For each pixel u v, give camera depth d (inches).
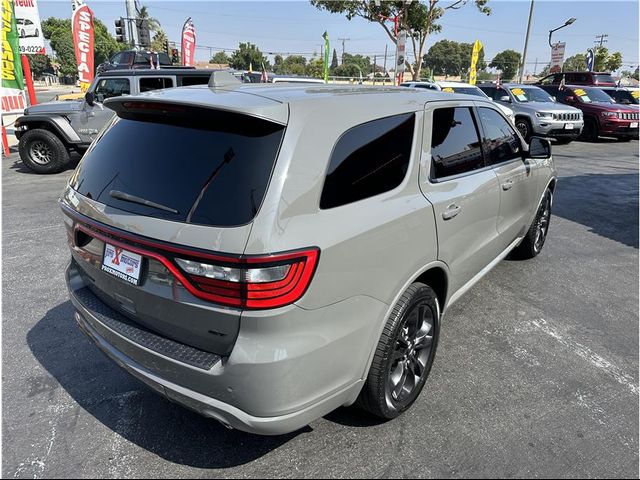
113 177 89.3
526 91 576.7
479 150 132.0
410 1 923.4
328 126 81.6
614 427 102.7
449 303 122.3
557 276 187.0
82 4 539.2
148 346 82.0
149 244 77.3
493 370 122.9
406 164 98.7
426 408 107.7
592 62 1118.4
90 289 102.0
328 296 77.4
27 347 130.5
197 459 92.7
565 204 307.1
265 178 73.3
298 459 92.7
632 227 257.6
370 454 94.0
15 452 93.6
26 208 270.7
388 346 92.0
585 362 127.6
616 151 553.0
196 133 82.8
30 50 467.2
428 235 100.4
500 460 93.0
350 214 81.9
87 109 358.3
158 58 666.2
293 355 73.8
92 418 103.7
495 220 141.6
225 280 70.9
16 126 365.1
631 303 164.2
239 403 75.1
